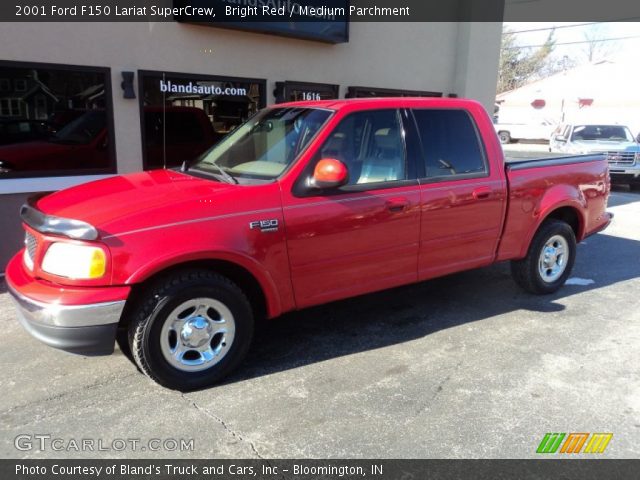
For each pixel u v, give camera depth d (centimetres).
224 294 347
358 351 413
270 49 808
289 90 844
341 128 392
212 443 298
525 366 390
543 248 523
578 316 489
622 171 1420
